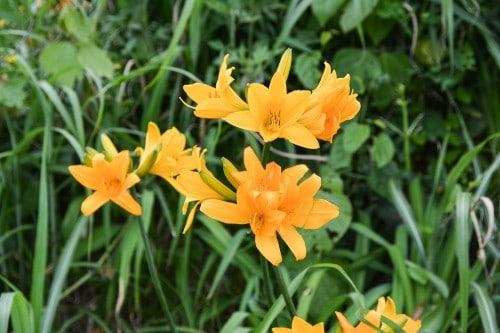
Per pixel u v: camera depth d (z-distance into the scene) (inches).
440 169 61.8
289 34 67.7
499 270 60.3
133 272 65.2
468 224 56.3
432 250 60.0
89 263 60.7
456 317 59.4
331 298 59.4
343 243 65.0
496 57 63.3
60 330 61.3
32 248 67.4
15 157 63.4
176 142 45.3
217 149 65.7
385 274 65.2
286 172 40.6
